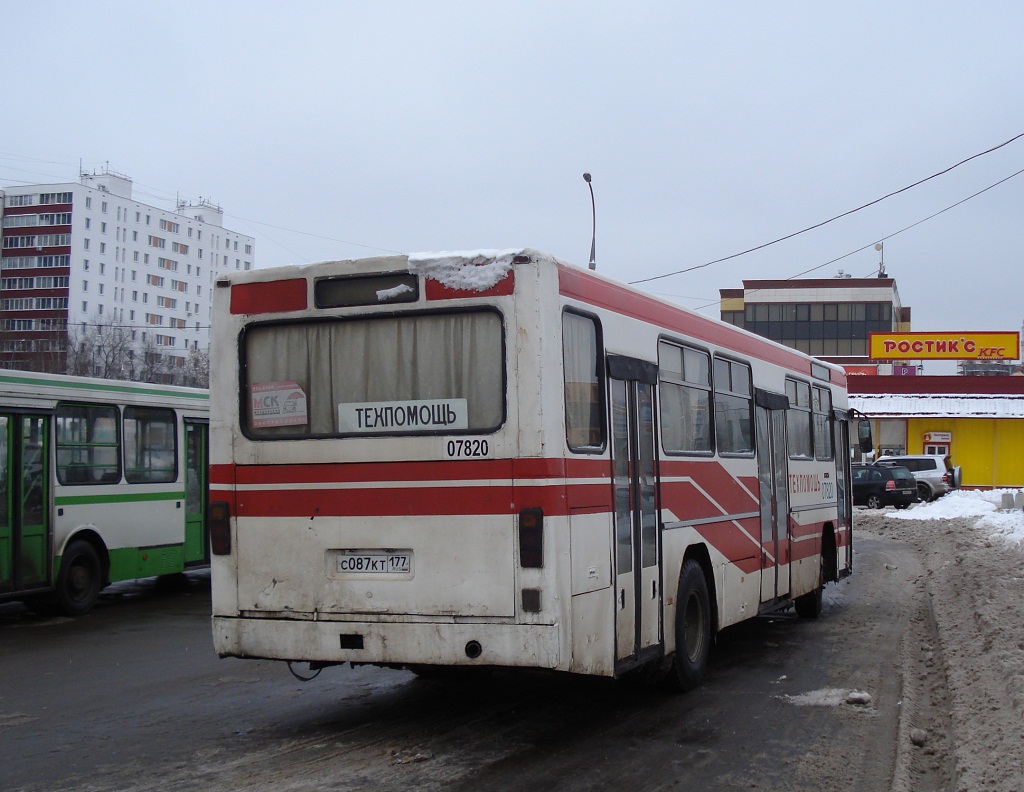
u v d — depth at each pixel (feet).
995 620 35.42
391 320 22.35
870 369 185.26
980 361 173.58
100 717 25.41
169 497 50.16
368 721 24.72
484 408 21.38
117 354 239.09
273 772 20.22
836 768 20.90
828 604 47.57
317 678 30.35
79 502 44.60
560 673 30.76
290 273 23.18
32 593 42.01
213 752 21.84
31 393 42.06
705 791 19.33
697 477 28.99
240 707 26.45
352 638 22.02
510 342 21.15
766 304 238.07
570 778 20.01
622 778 20.06
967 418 149.38
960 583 49.06
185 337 339.98
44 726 24.49
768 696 27.73
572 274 22.61
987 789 18.03
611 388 23.97
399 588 21.68
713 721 24.86
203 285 348.59
